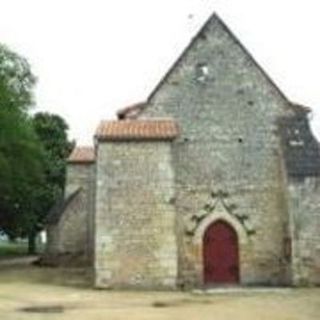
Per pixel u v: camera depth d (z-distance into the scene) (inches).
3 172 1595.7
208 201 1176.8
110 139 1113.4
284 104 1202.0
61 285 1155.3
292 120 1191.6
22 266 1678.2
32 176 1710.1
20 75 1679.4
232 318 766.5
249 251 1168.2
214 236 1173.1
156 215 1100.5
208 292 1041.5
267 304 890.1
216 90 1200.2
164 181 1108.5
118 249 1091.9
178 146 1184.2
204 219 1171.3
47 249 1731.1
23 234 2428.6
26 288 1098.1
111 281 1083.9
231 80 1203.2
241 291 1051.3
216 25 1214.9
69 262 1706.4
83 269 1536.7
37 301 914.1
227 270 1165.7
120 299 944.3
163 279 1085.1
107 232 1094.4
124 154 1115.3
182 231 1167.6
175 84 1200.2
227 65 1206.3
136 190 1105.4
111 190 1105.4
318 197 1117.1
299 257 1105.4
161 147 1117.1
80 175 1800.0
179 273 1148.5
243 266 1164.5
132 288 1080.8
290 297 967.0
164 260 1089.4
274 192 1180.5
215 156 1187.3
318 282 1101.1
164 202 1103.6
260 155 1189.7
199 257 1163.3
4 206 2206.0
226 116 1195.3
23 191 1983.3
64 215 1732.3
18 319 746.2
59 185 2477.9
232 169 1184.8
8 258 2148.1
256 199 1179.3
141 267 1088.2
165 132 1128.2
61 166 2485.2
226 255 1168.2
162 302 912.3
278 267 1162.6
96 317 764.0
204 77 1203.2
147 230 1096.8
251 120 1195.9
